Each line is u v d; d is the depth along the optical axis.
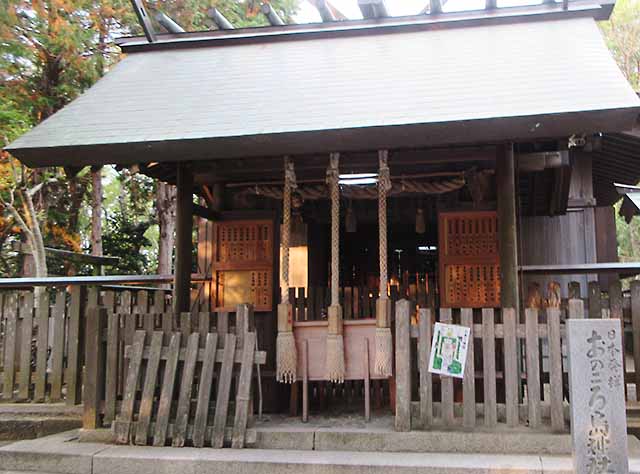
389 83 4.71
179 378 4.82
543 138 4.12
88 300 6.09
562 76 4.36
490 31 5.42
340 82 4.87
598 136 6.33
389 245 10.77
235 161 5.86
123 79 5.55
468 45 5.20
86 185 14.37
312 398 5.73
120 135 4.50
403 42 5.49
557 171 6.50
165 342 4.61
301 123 4.27
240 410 4.37
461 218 6.46
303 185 6.40
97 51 10.89
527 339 4.21
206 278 8.12
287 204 4.98
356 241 10.77
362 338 4.70
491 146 5.23
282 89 4.91
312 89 4.82
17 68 10.38
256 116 4.49
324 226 9.64
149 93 5.20
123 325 4.80
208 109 4.74
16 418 5.52
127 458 4.12
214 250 6.69
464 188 6.80
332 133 4.15
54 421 5.44
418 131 4.07
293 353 4.68
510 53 4.91
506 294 4.86
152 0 10.48
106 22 11.15
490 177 6.47
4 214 12.07
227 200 6.85
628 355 6.53
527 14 5.43
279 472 3.94
